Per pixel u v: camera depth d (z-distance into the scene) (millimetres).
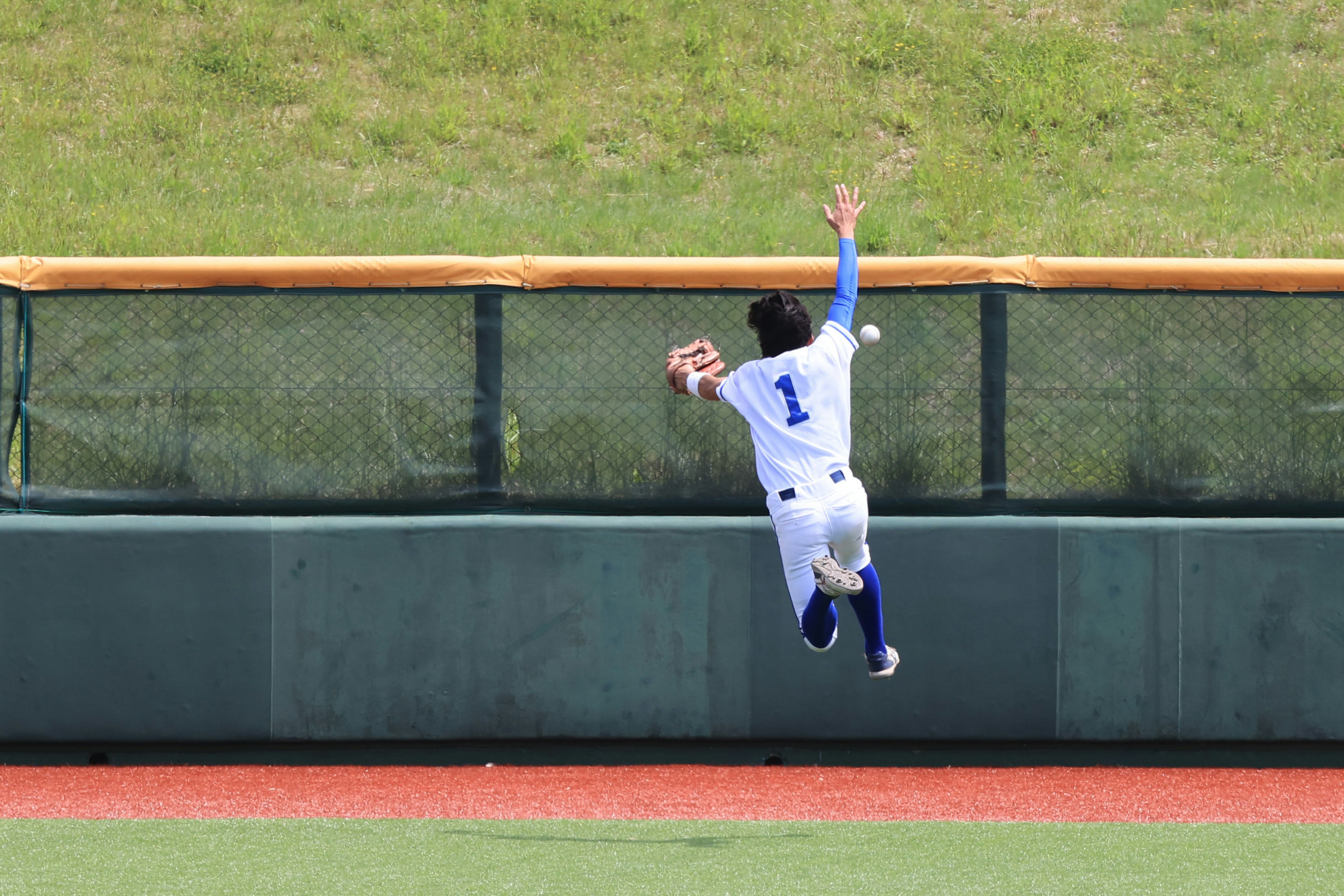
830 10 67625
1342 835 16625
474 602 21250
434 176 54469
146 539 21078
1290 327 21594
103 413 21594
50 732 20906
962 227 50219
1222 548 21156
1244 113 58969
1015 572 21203
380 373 21656
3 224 47531
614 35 66250
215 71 61906
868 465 21656
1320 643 21094
